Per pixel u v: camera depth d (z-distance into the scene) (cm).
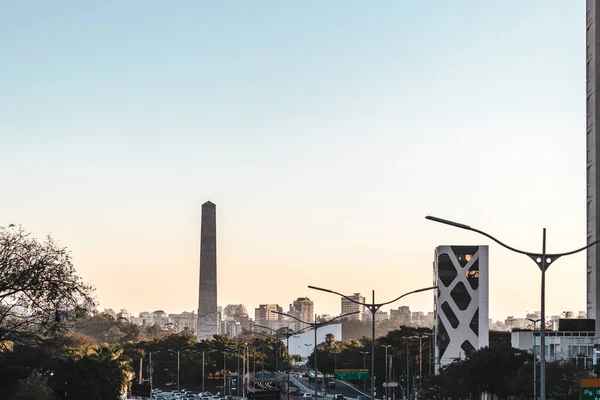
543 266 5316
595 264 15738
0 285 7219
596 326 15488
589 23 16700
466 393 14112
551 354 14538
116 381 13612
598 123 16125
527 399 12006
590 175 16375
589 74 16600
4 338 7538
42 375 9356
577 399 10550
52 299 7344
